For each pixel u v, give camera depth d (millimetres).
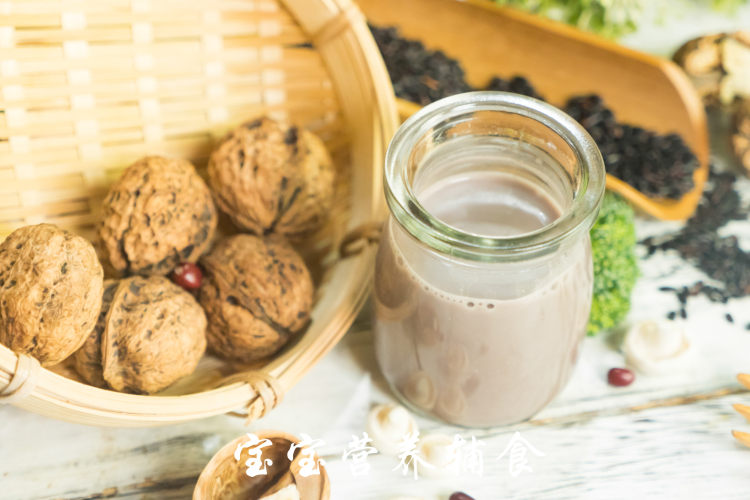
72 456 355
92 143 359
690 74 457
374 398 372
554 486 352
